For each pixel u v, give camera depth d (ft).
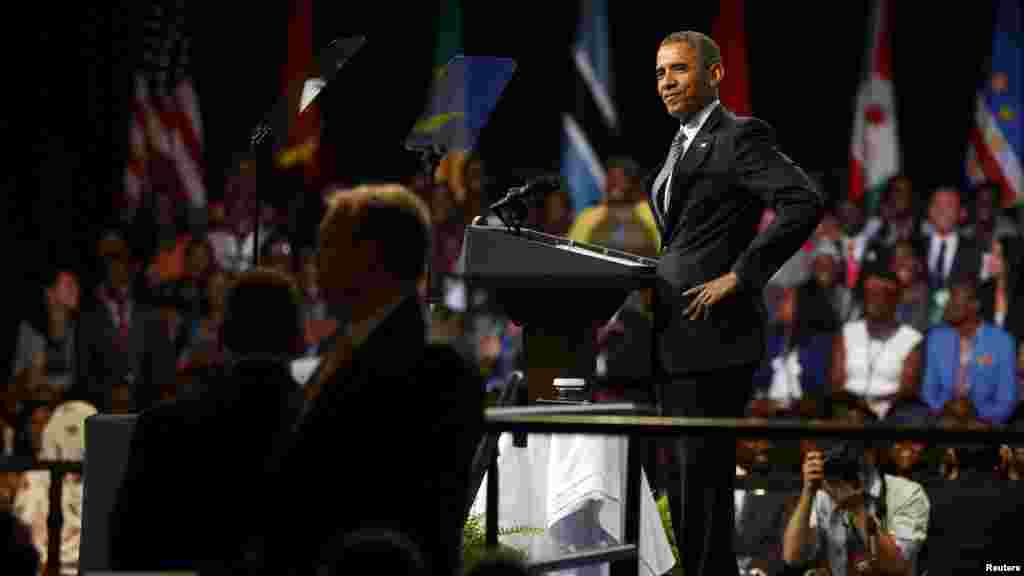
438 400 33.45
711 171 55.16
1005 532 79.00
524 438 54.19
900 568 72.90
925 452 94.79
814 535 74.02
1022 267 139.03
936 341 126.72
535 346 56.34
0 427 123.13
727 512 52.70
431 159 65.51
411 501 32.91
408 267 35.63
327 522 32.86
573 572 56.24
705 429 36.45
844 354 128.26
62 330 142.92
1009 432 35.81
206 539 40.78
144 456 41.45
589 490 54.95
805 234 53.36
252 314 42.27
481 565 28.60
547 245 52.95
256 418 41.37
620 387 115.24
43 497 94.17
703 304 53.42
